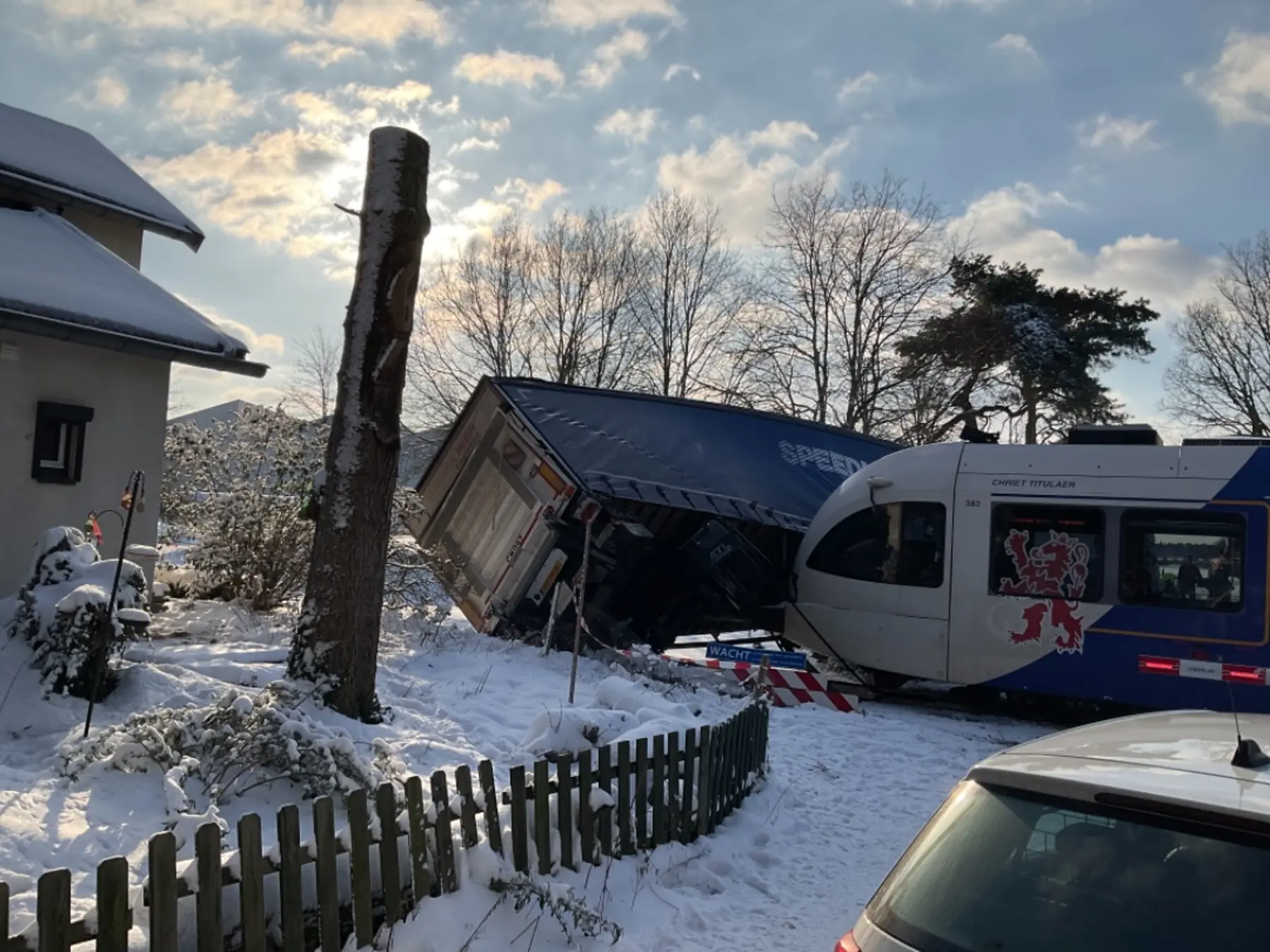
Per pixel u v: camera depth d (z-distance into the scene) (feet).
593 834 18.71
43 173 42.42
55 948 10.76
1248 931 8.54
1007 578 40.24
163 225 46.68
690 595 45.75
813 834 24.30
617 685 28.30
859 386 120.37
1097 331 122.01
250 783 18.76
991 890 9.60
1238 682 36.17
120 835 16.34
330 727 21.58
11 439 31.58
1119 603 38.17
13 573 31.63
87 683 22.26
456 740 24.85
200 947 12.09
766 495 47.11
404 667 33.40
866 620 43.06
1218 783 9.76
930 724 39.45
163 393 36.70
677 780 21.45
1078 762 10.57
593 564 41.29
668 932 17.58
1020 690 39.93
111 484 34.86
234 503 39.19
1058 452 40.19
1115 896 9.14
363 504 24.59
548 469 41.55
